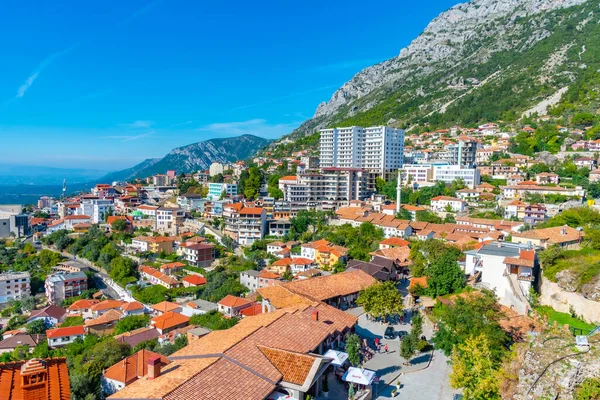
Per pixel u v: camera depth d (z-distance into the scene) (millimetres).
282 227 157750
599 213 88875
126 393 32781
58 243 174500
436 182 182250
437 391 44875
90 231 178125
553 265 59781
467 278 74312
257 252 140000
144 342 85812
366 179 192875
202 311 103750
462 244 106438
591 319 50844
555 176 164250
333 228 151375
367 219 150250
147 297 121375
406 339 50656
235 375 35375
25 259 164000
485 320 50000
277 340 42531
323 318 52219
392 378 47594
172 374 35312
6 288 137750
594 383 29750
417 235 132375
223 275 125375
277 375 36594
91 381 59188
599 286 51031
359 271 79312
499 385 35219
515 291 59344
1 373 27359
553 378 31375
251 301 104000
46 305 134250
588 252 63781
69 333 101875
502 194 161875
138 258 151125
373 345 56562
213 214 180125
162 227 184250
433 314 65938
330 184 183000
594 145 187125
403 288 86625
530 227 113062
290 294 63375
